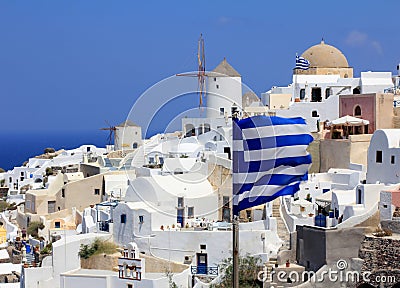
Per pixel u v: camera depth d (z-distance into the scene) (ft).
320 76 253.24
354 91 249.14
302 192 181.57
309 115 224.74
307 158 94.27
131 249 160.25
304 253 139.74
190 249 162.61
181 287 156.35
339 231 132.67
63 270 170.60
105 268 168.76
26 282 169.89
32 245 202.90
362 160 197.98
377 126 206.18
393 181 166.40
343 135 208.85
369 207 148.66
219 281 149.69
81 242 173.17
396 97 223.92
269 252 156.87
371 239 131.34
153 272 162.71
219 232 161.07
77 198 225.35
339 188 182.29
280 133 91.97
